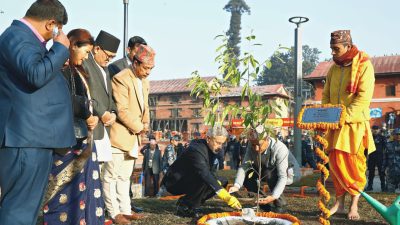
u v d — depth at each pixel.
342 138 5.42
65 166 3.76
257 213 4.76
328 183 8.19
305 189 8.36
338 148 5.41
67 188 3.82
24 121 2.93
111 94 4.88
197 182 5.50
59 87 3.17
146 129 5.54
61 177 3.75
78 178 3.86
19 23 3.07
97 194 4.07
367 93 5.37
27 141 2.92
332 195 7.80
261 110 4.31
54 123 3.07
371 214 5.79
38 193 3.04
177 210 5.64
